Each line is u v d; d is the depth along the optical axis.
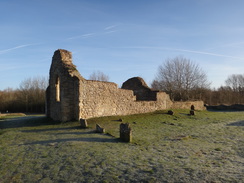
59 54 16.69
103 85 16.98
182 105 26.83
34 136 10.80
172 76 42.59
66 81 15.13
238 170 5.93
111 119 16.00
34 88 48.53
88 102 15.59
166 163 6.49
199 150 8.26
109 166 6.24
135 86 25.61
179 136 11.04
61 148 8.26
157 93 23.05
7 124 16.31
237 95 55.09
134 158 6.99
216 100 52.69
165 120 16.80
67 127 13.10
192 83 41.94
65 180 5.40
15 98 48.88
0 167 6.44
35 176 5.71
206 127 14.15
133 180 5.26
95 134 10.95
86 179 5.42
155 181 5.15
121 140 9.67
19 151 8.11
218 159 7.08
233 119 18.59
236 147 8.83
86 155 7.30
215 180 5.15
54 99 17.48
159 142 9.57
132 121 15.73
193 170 5.83
